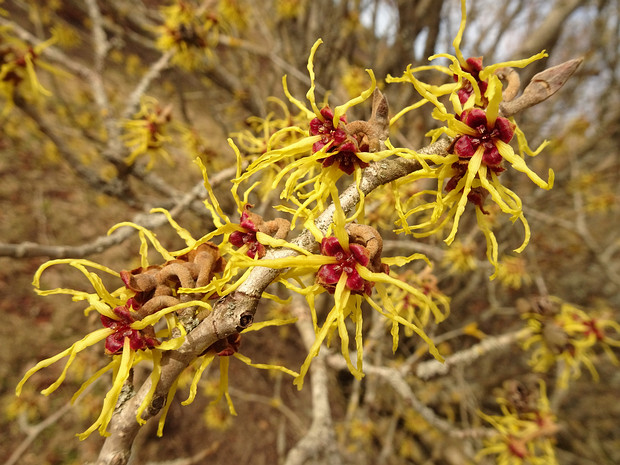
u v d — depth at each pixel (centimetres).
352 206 88
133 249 518
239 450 443
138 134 254
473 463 415
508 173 415
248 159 200
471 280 510
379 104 88
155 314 75
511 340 240
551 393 492
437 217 90
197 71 390
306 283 138
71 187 586
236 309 79
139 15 418
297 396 520
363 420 400
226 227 86
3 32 223
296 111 325
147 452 402
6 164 551
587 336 237
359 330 79
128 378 83
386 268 87
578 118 478
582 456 514
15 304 448
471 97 91
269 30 471
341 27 379
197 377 82
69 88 576
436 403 472
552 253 593
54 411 398
